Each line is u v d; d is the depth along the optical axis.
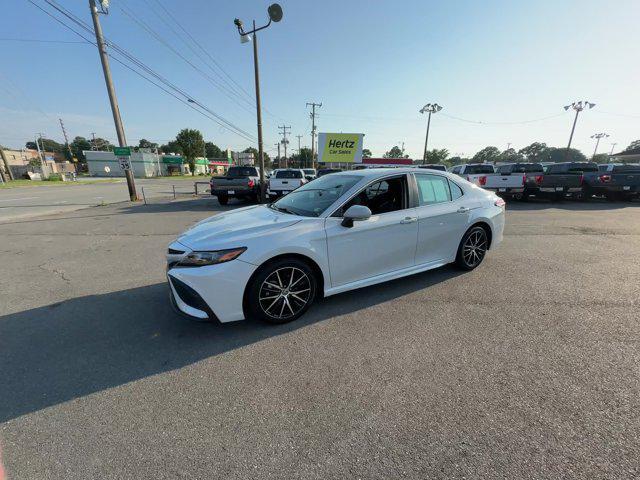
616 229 7.67
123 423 2.03
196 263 2.85
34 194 20.62
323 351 2.76
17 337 3.08
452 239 4.29
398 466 1.69
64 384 2.40
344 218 3.35
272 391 2.29
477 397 2.19
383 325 3.18
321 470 1.68
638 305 3.56
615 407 2.07
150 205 13.85
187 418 2.06
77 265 5.28
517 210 11.13
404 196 3.84
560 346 2.78
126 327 3.24
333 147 28.27
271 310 3.14
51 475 1.68
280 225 3.13
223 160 97.50
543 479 1.59
